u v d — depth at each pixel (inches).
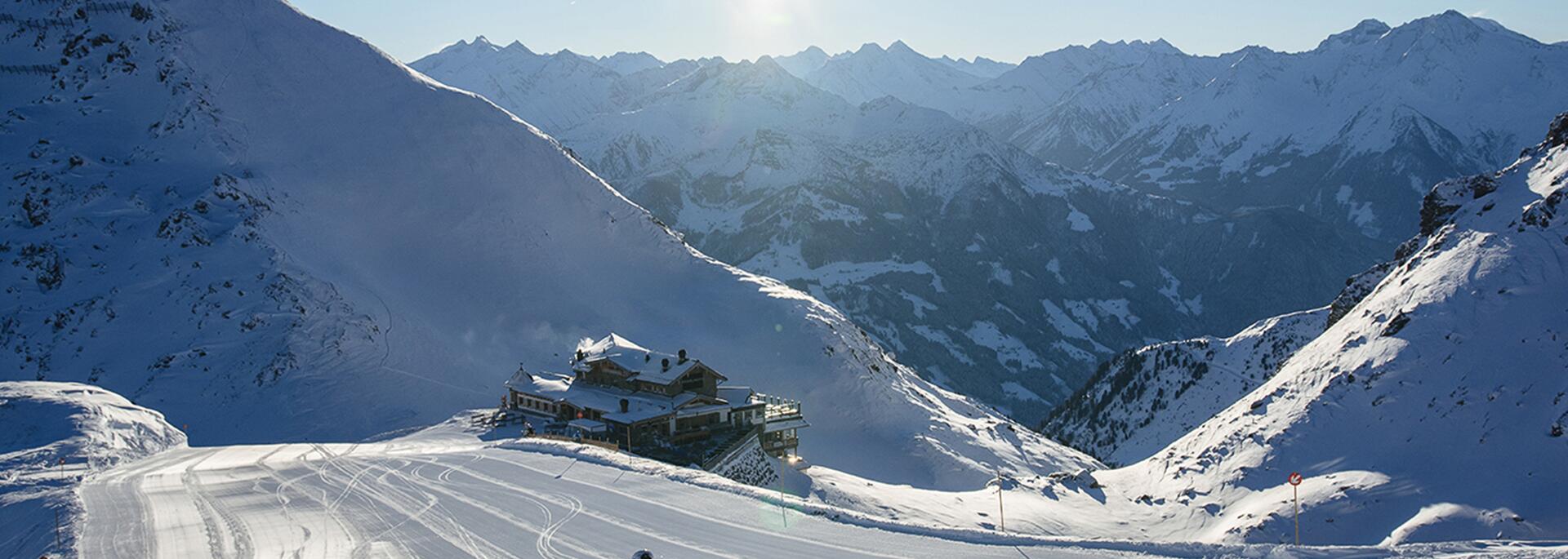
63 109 5059.1
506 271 5128.0
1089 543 1259.2
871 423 4530.0
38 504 1549.0
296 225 4677.7
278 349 3863.2
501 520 1438.2
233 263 4239.7
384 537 1350.9
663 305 5423.2
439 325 4522.6
